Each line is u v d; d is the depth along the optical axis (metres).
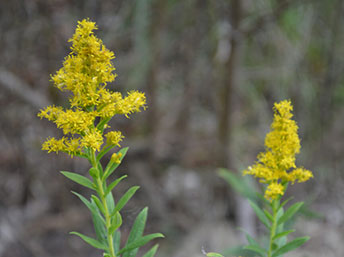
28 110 5.50
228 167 5.73
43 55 5.58
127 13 5.23
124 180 6.04
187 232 5.45
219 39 5.53
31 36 5.48
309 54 6.45
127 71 5.79
